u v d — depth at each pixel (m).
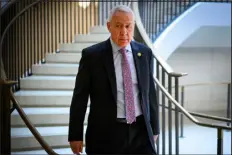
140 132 2.39
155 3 6.57
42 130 4.40
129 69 2.35
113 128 2.30
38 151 4.19
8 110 3.27
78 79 2.37
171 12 6.66
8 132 3.29
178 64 8.70
